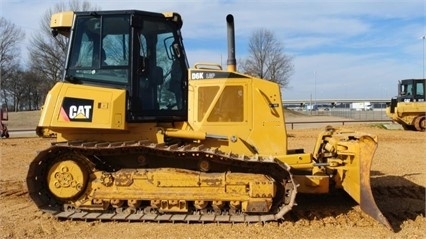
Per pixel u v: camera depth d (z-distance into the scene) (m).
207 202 6.50
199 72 7.05
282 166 6.15
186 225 6.26
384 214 6.89
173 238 5.75
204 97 7.02
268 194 6.29
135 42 6.78
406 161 12.88
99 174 6.59
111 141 6.83
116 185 6.56
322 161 7.30
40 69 45.09
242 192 6.38
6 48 54.12
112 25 6.82
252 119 6.98
